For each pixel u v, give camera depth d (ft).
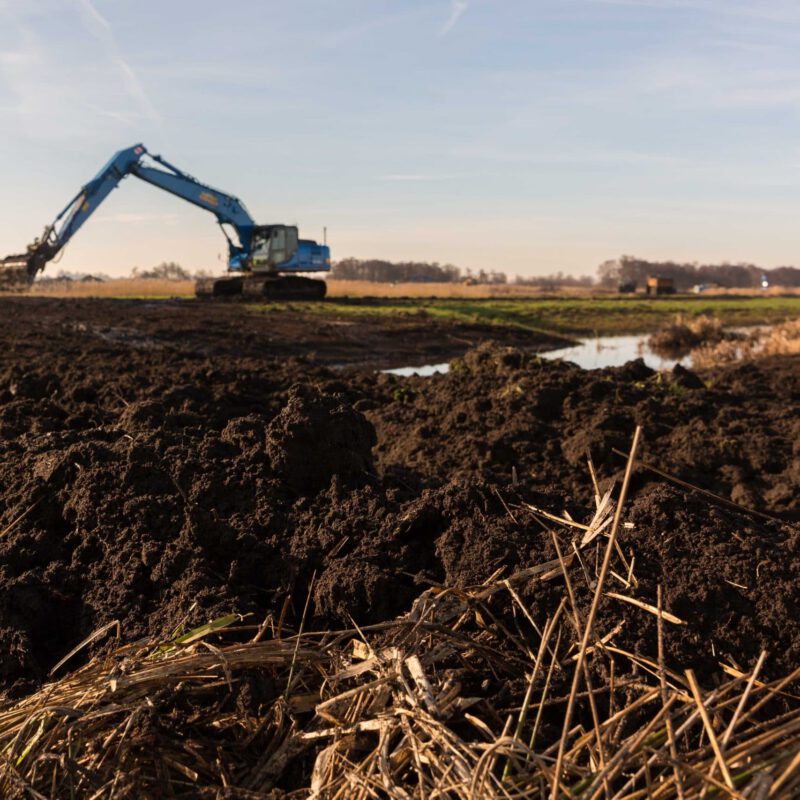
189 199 104.63
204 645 9.68
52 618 11.79
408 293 175.11
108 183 97.60
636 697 8.69
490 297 156.97
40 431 20.33
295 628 11.00
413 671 8.29
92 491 13.44
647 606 9.64
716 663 9.31
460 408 26.23
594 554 10.75
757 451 21.31
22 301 91.40
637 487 18.86
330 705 8.51
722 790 6.41
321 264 114.93
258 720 8.65
